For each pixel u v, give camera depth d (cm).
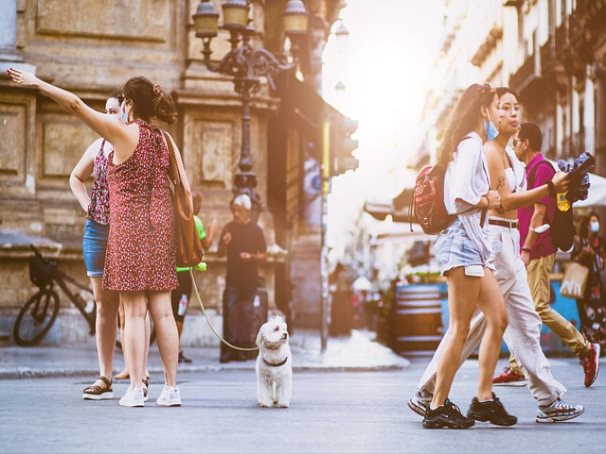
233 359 1716
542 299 1244
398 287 2100
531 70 4644
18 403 1010
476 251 809
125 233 952
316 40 3023
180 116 2203
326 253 2248
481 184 812
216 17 1944
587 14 4084
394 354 2042
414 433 784
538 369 862
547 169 1191
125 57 2192
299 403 1045
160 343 980
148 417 885
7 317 1944
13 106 2061
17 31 2134
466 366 1767
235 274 1714
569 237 1097
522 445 720
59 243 2038
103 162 1041
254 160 2234
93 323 1867
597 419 895
